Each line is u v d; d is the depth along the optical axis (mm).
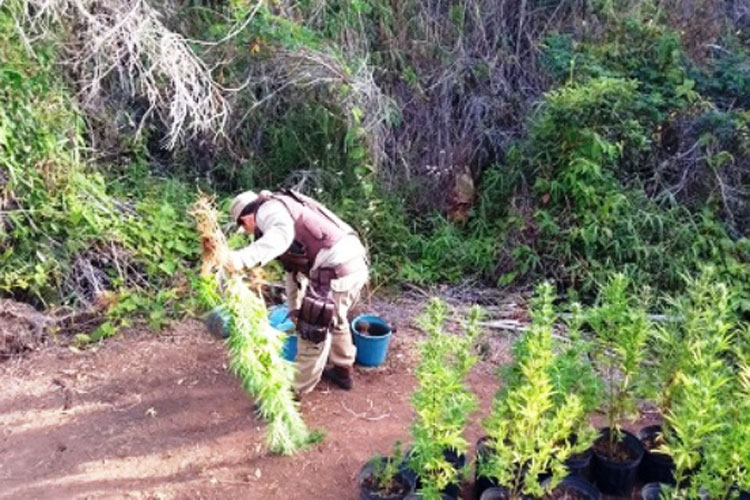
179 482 3566
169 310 5113
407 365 4668
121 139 6246
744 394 3037
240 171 6594
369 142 6430
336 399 4258
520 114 7070
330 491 3543
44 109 5355
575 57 6766
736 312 5383
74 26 5566
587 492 3295
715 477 2967
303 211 3838
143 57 5934
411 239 6324
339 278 3896
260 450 3807
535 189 6184
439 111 6992
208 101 5922
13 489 3486
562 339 4543
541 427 2994
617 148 5953
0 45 5031
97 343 4777
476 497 3412
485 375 4609
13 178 5078
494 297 5816
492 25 7297
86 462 3684
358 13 6770
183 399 4215
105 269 5348
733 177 6293
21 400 4184
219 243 3361
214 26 6227
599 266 5758
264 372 3510
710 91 6758
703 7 7469
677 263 5703
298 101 6520
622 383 3496
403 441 3891
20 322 4789
